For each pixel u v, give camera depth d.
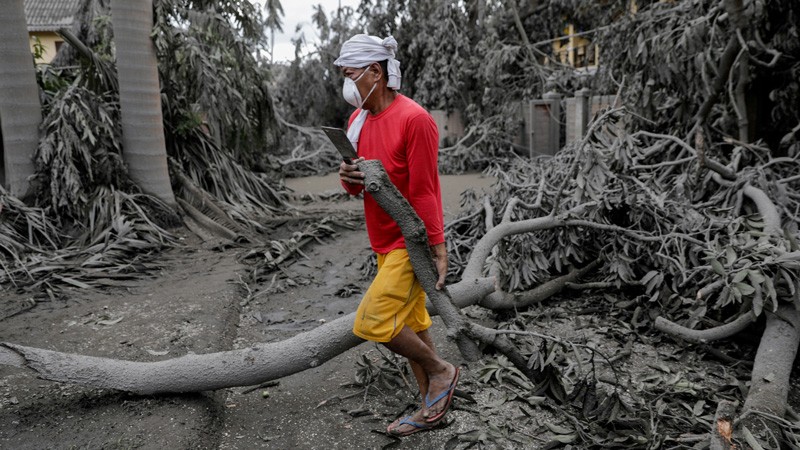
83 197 6.17
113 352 3.59
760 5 5.74
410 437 2.79
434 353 2.74
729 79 6.05
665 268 4.12
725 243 4.15
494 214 5.32
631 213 4.48
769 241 3.47
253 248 6.12
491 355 3.55
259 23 9.17
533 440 2.76
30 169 6.26
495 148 12.73
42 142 6.17
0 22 5.98
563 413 2.90
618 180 4.63
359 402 3.11
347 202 9.23
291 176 12.23
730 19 5.72
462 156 12.50
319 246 6.37
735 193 4.72
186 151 7.62
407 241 2.46
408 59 15.36
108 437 2.67
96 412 2.89
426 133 2.41
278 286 5.04
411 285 2.58
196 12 7.74
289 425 2.91
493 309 4.07
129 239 5.82
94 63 7.09
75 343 3.72
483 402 3.07
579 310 4.22
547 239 4.63
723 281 3.24
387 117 2.48
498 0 14.51
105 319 4.14
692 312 3.42
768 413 2.64
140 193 6.57
